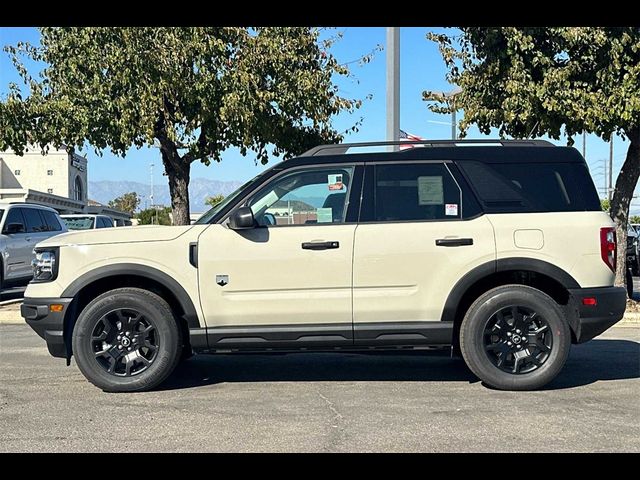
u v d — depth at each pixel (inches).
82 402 219.5
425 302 227.0
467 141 239.9
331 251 225.6
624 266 406.3
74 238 232.4
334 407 211.9
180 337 232.7
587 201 231.8
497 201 231.0
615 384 241.3
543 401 217.8
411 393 229.6
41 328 229.6
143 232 232.4
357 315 227.1
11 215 511.2
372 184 232.8
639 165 398.9
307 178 234.8
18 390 235.6
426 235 226.8
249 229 227.8
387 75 408.5
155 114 370.9
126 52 354.3
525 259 225.9
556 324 226.1
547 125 369.7
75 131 379.9
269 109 393.4
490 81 378.9
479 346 228.1
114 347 230.5
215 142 407.2
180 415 204.1
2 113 370.6
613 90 345.1
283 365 277.3
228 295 227.1
